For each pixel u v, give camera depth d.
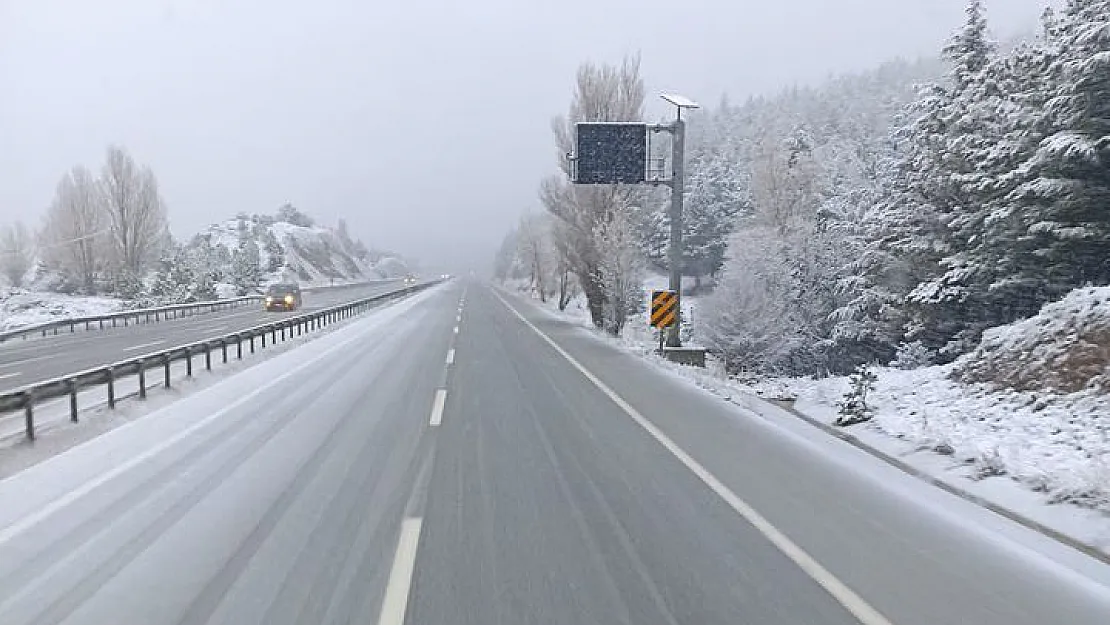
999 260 21.16
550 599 4.40
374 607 4.28
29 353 21.91
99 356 20.88
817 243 34.22
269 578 4.71
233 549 5.24
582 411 11.26
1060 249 19.17
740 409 11.76
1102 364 11.68
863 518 6.04
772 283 32.56
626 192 32.16
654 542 5.41
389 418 10.53
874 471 7.70
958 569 4.93
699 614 4.20
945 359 24.39
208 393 12.95
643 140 22.91
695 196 75.81
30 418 8.95
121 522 5.86
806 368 31.59
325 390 13.29
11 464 7.89
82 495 6.62
